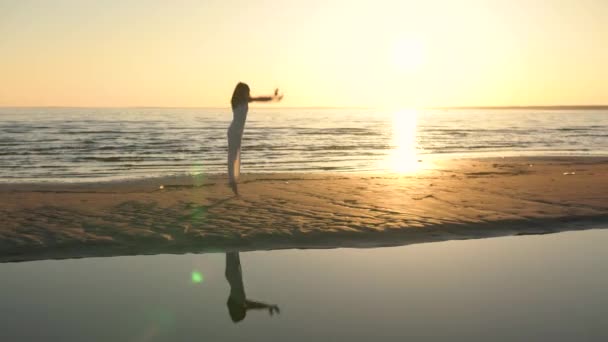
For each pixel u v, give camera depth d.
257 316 3.99
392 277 5.16
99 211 8.60
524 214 8.46
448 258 5.97
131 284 4.93
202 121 83.50
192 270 5.46
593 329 3.70
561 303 4.30
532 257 6.00
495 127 70.25
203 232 7.08
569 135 48.25
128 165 21.22
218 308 4.20
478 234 7.26
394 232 7.26
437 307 4.21
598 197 10.28
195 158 24.11
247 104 8.33
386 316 3.98
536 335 3.58
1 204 9.29
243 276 5.22
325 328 3.73
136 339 3.49
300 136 44.78
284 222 7.75
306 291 4.68
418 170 17.42
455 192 11.22
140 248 6.38
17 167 20.28
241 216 8.22
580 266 5.58
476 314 4.04
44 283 4.95
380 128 65.12
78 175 17.81
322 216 8.27
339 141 38.34
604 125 77.38
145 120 87.56
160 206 9.16
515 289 4.72
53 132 45.81
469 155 26.53
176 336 3.56
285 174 15.65
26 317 3.94
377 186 12.43
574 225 7.85
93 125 63.19
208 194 10.87
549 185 12.38
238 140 8.55
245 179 14.18
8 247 6.25
